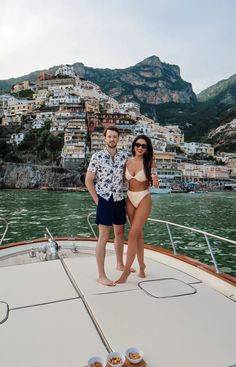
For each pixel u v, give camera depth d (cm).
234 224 2956
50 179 10138
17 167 10256
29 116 13638
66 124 11894
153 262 430
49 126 12619
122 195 365
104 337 240
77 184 10169
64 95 14025
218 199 6562
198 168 11788
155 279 359
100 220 355
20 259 482
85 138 10981
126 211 370
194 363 210
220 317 271
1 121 14300
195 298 308
